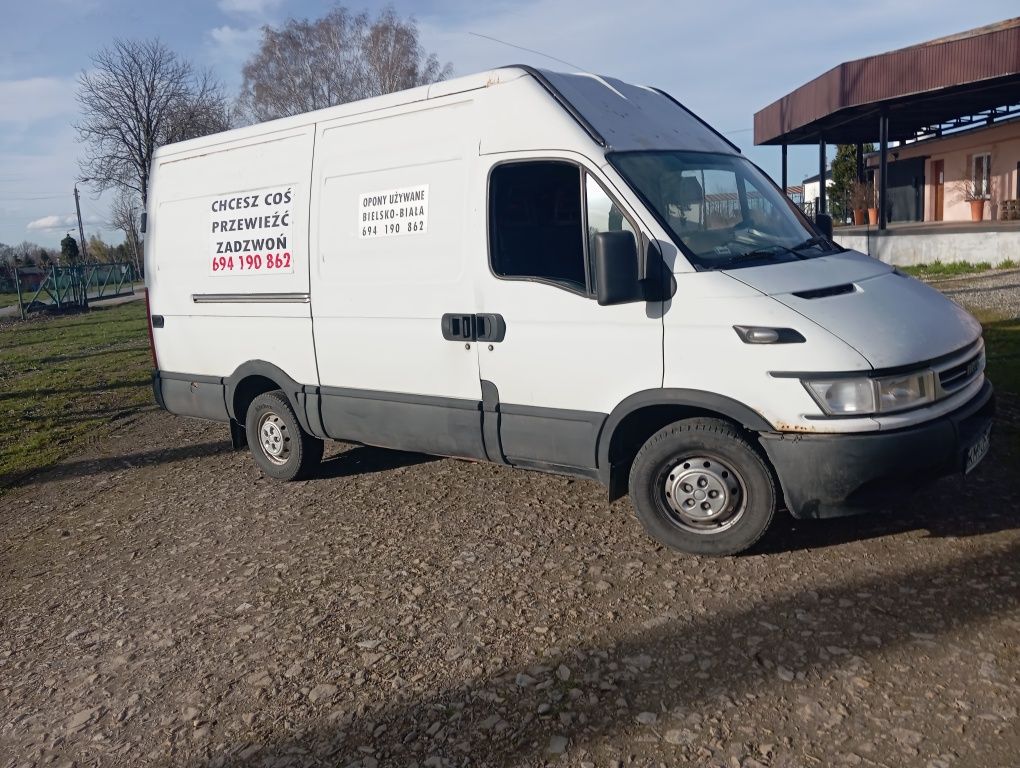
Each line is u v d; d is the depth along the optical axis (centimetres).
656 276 445
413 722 343
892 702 321
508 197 499
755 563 448
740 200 519
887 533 467
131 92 4025
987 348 914
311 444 665
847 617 384
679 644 377
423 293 538
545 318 484
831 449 404
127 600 493
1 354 1842
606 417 470
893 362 404
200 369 706
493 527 538
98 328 2362
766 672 348
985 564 420
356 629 425
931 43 1794
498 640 398
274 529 580
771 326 413
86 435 962
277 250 625
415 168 540
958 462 421
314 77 3744
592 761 307
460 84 523
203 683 392
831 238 589
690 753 306
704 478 450
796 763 295
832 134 2600
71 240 5888
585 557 479
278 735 346
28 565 571
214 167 673
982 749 293
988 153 2502
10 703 397
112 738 359
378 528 557
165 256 718
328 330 598
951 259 1830
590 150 471
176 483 726
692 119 578
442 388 540
